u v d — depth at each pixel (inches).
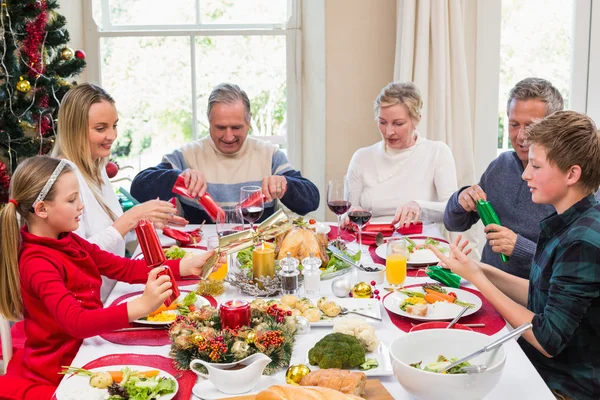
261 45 160.7
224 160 123.1
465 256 66.0
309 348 60.7
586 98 151.8
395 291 74.4
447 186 115.4
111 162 136.0
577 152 60.7
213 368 52.2
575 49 149.5
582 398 63.5
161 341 63.4
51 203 68.1
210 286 74.7
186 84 162.4
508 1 148.3
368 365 56.3
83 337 62.4
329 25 148.3
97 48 159.6
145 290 62.3
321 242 83.4
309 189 116.3
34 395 63.6
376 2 146.7
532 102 89.4
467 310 68.4
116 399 51.5
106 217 93.4
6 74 124.2
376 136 152.4
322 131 154.0
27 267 66.1
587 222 60.1
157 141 163.6
